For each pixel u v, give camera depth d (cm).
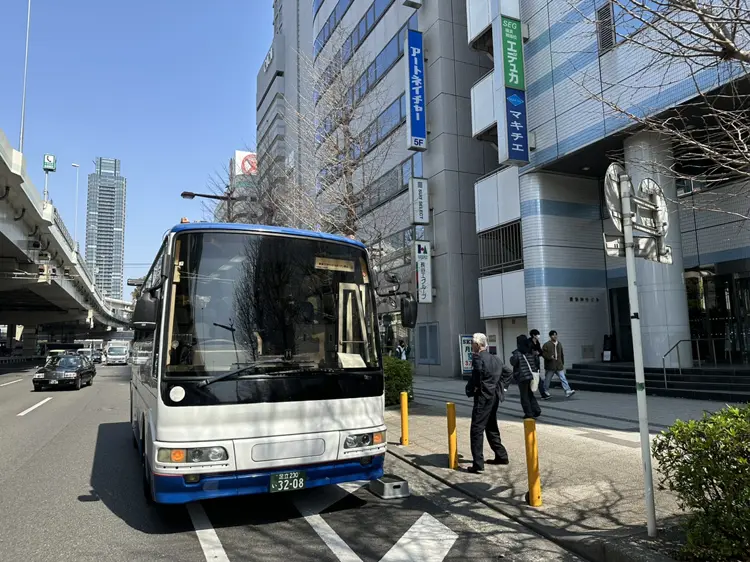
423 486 643
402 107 2394
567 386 1298
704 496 359
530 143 1628
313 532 493
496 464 701
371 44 2675
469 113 2228
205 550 450
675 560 371
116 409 1507
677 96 1123
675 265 1327
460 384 1858
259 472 477
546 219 1691
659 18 443
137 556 439
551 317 1662
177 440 459
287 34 5328
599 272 1761
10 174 1995
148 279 852
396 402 1269
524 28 1652
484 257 1991
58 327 8225
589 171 1689
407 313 632
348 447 521
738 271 1384
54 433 1091
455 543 460
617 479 603
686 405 1093
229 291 518
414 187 2177
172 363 475
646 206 484
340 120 1664
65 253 3275
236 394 481
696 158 584
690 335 1421
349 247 589
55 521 533
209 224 534
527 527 490
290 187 2109
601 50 1348
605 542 414
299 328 534
